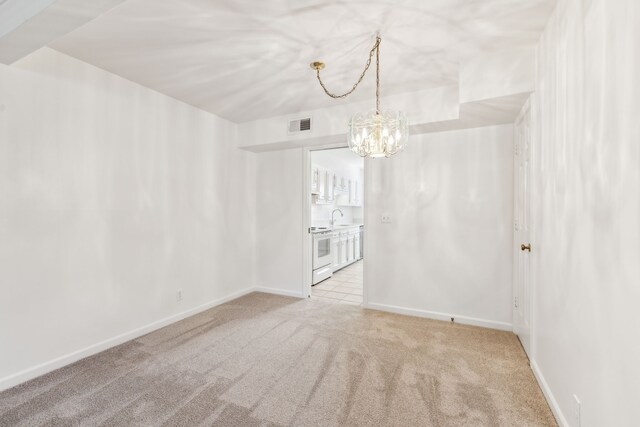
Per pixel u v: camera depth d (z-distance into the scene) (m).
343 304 3.65
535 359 2.07
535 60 2.06
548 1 1.62
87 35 1.95
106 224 2.45
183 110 3.13
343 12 1.74
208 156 3.43
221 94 2.94
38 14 1.33
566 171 1.50
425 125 2.92
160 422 1.60
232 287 3.81
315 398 1.81
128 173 2.61
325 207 6.47
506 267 2.89
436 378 2.03
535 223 2.05
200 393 1.85
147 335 2.71
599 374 1.18
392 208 3.37
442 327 2.94
